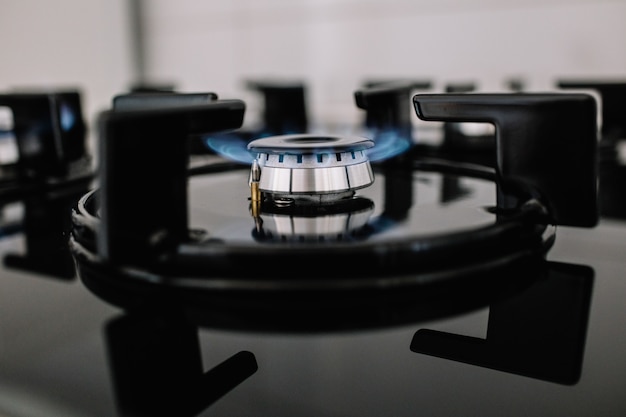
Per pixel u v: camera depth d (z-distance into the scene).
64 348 0.21
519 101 0.27
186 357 0.21
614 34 0.81
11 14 1.18
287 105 0.74
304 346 0.21
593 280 0.26
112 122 0.22
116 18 1.31
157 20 1.32
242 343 0.22
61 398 0.19
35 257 0.30
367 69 1.05
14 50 1.20
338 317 0.23
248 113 0.98
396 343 0.22
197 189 0.36
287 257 0.23
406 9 0.98
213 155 0.53
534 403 0.19
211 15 1.24
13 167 0.46
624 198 0.41
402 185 0.36
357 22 1.05
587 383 0.20
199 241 0.25
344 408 0.19
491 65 0.92
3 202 0.40
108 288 0.26
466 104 0.28
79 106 0.47
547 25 0.86
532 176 0.28
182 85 1.31
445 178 0.39
